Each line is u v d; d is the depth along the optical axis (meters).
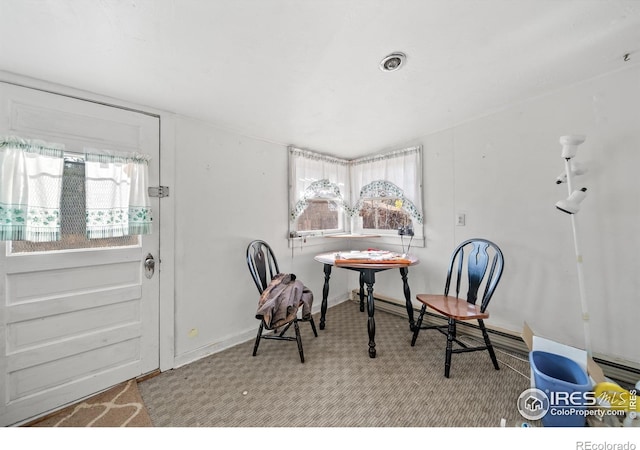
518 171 1.99
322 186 2.97
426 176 2.55
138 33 1.13
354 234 3.17
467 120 2.25
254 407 1.47
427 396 1.54
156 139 1.81
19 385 1.35
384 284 2.96
